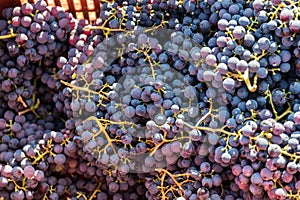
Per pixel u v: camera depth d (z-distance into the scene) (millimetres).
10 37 797
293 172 654
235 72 696
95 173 831
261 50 689
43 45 805
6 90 814
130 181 813
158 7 793
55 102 853
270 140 669
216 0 735
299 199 669
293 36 694
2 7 823
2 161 804
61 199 843
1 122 823
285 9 689
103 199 844
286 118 706
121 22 776
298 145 659
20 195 786
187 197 738
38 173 786
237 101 712
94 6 885
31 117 866
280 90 708
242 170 687
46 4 817
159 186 760
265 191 695
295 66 715
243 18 709
